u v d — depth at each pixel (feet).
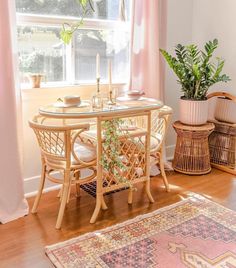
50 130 6.93
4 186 7.78
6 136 7.64
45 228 7.39
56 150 7.43
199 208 8.34
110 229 7.31
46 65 9.12
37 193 8.62
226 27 11.48
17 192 7.98
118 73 10.67
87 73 9.93
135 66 10.37
